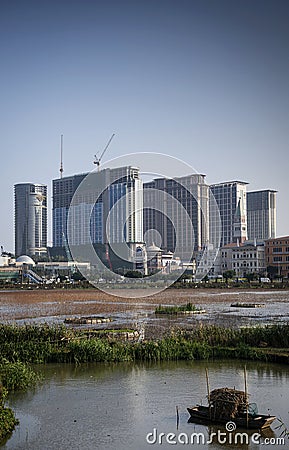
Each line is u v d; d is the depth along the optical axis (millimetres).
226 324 34281
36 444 13594
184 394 17844
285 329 25312
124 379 20047
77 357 23156
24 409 16438
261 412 15805
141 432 14344
